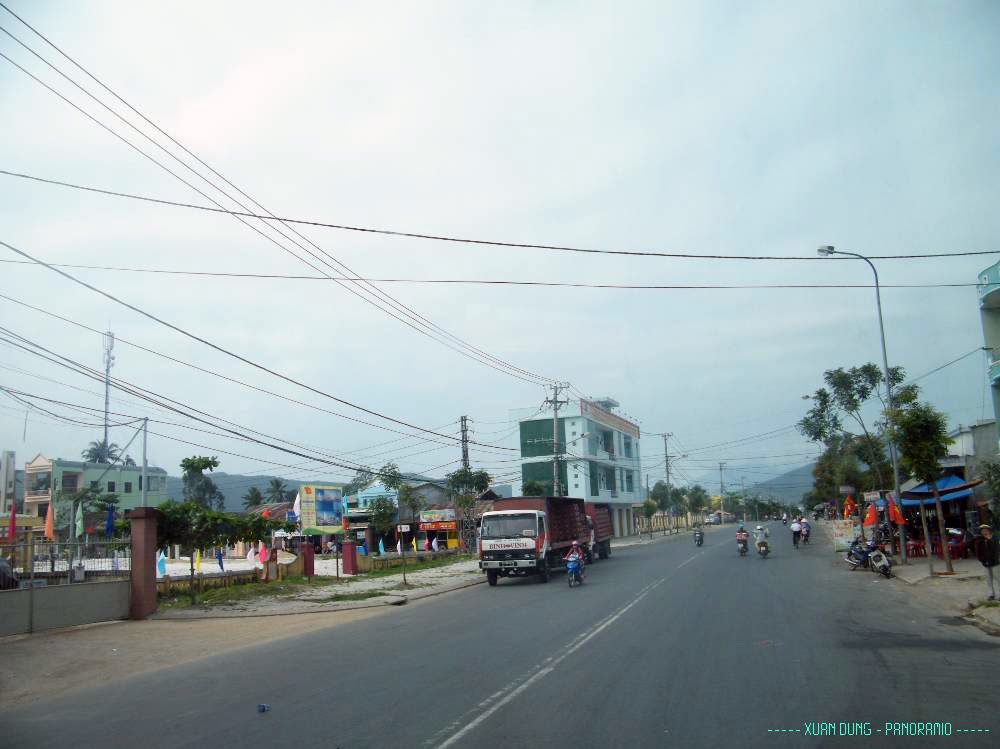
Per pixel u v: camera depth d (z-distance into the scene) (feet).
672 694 29.27
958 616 48.98
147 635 55.57
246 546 171.32
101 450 206.39
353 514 191.62
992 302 92.68
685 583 79.30
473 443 171.01
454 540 189.06
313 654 44.60
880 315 87.15
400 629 54.85
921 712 25.73
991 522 87.35
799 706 26.86
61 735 28.07
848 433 150.61
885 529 109.29
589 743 23.22
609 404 281.95
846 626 45.98
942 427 72.28
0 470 90.12
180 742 25.72
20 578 59.82
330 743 24.45
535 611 61.16
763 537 118.83
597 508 136.05
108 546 66.23
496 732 24.77
